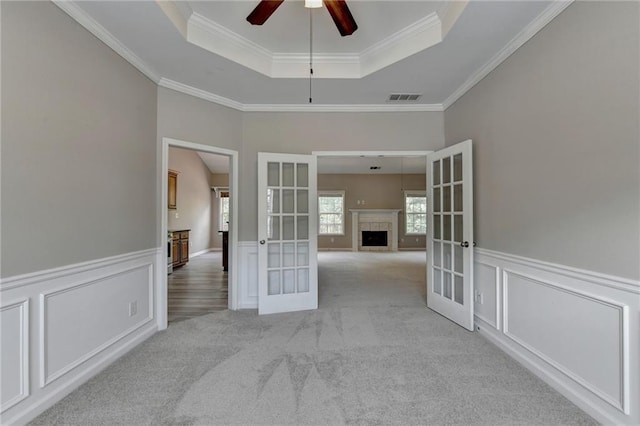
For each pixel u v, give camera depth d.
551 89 1.96
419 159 7.89
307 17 2.37
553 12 1.92
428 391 1.91
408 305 3.77
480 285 2.85
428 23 2.38
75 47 2.00
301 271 3.69
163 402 1.81
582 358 1.75
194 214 8.69
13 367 1.61
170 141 3.02
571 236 1.82
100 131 2.22
